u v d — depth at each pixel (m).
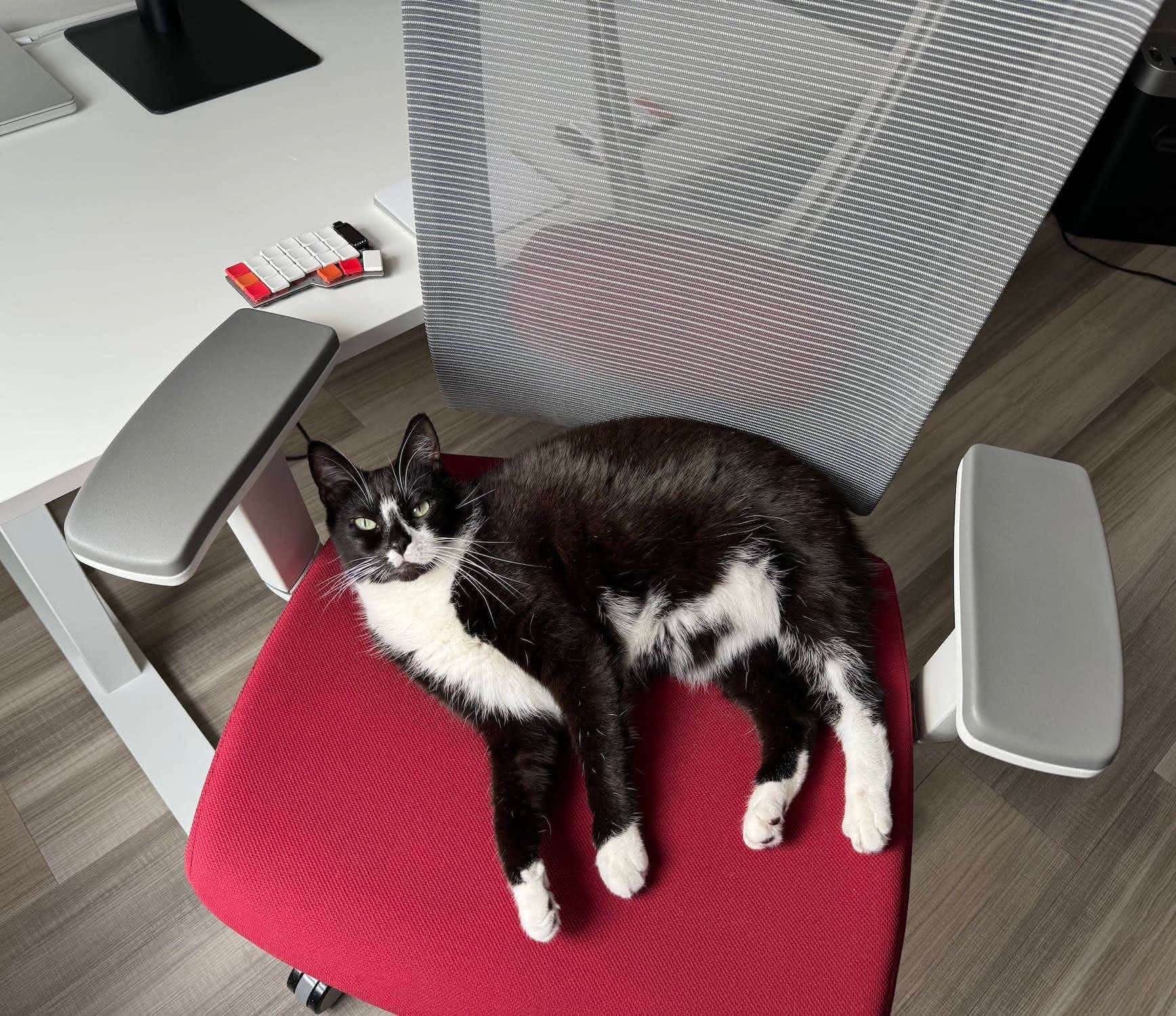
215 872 0.70
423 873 0.70
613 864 0.68
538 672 0.87
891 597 0.87
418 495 0.92
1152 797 1.27
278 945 0.70
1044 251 1.97
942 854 1.21
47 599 1.13
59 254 0.88
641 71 0.60
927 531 1.54
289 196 0.95
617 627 0.89
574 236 0.71
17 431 0.74
